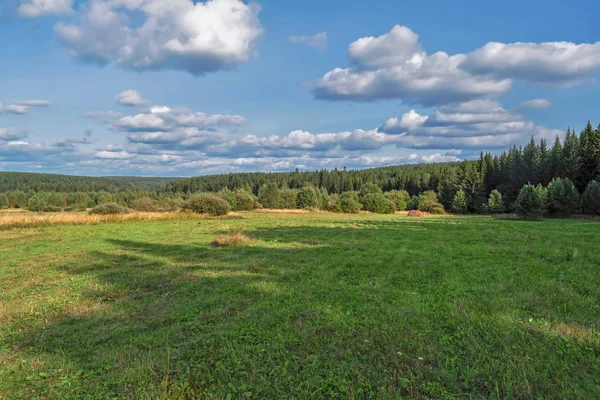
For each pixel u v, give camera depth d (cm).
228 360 483
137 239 1902
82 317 687
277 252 1458
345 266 1159
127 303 773
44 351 532
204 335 571
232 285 912
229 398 387
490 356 479
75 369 469
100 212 3394
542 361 459
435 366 463
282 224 2988
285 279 981
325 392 405
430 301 747
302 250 1505
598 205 4194
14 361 496
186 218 3403
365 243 1720
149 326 630
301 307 714
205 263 1229
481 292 810
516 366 446
